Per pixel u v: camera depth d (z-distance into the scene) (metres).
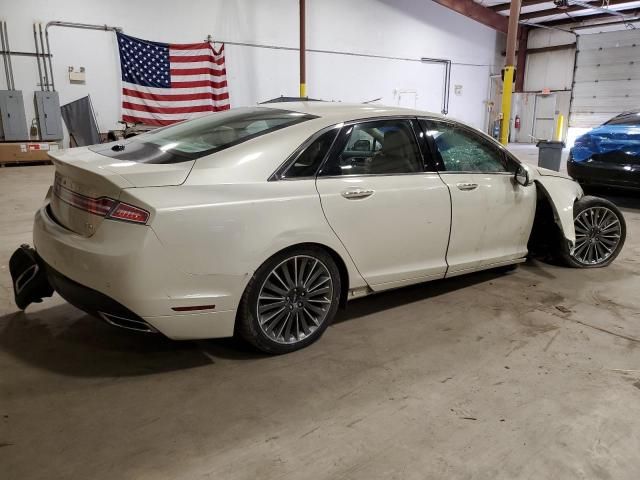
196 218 2.10
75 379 2.29
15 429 1.92
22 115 10.77
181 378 2.31
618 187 6.22
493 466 1.79
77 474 1.70
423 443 1.90
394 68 16.95
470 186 3.16
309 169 2.51
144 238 2.02
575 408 2.15
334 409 2.11
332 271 2.62
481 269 3.45
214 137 2.56
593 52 18.12
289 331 2.55
